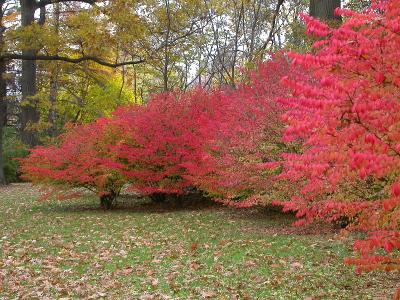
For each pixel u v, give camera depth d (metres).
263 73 10.57
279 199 10.05
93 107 33.59
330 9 14.36
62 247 9.52
